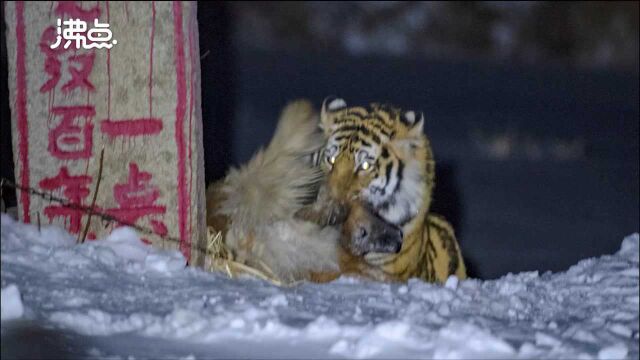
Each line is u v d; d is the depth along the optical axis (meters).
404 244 11.77
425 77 39.03
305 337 7.46
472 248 19.25
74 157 8.98
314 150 11.05
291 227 10.24
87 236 9.09
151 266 8.75
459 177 25.06
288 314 7.94
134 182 9.05
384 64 40.91
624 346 8.08
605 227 21.20
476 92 36.88
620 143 30.36
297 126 10.44
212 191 10.38
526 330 8.27
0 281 7.86
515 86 38.44
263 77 36.66
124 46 8.91
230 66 37.66
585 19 43.25
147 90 8.97
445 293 9.19
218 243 9.91
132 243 9.04
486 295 9.54
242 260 10.09
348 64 40.44
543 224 21.27
